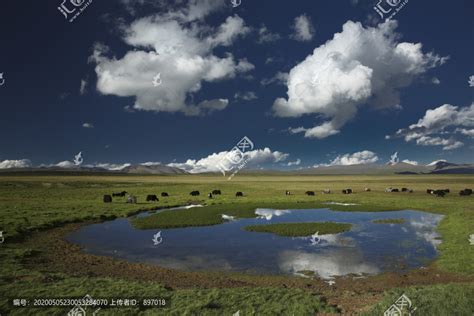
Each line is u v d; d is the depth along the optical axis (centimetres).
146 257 2589
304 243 3061
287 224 3997
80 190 9331
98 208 5206
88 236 3362
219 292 1641
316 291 1783
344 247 2898
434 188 10056
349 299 1598
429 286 1730
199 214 4812
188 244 3031
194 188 10656
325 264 2381
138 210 5266
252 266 2336
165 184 13162
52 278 1833
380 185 12281
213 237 3334
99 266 2266
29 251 2477
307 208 5684
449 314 1275
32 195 7269
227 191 9438
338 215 4903
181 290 1691
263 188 10694
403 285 1922
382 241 3128
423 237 3306
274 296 1591
